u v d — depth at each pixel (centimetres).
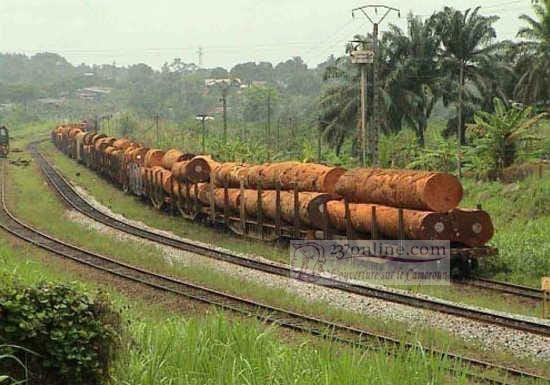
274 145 19712
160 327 3023
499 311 4325
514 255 6009
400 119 15100
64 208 9956
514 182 10012
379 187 5897
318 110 15850
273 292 4709
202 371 2605
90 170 16138
